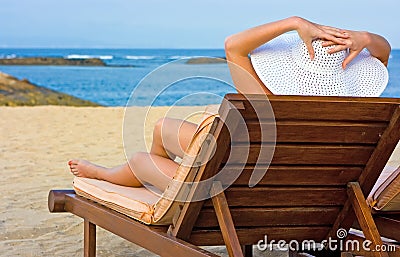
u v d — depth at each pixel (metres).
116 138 10.53
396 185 3.05
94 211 3.36
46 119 13.02
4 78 30.20
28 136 10.67
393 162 7.93
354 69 2.93
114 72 30.59
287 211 2.96
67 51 47.12
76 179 3.58
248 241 3.01
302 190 2.90
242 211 2.89
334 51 2.82
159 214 2.90
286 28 2.79
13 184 6.74
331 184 2.92
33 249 4.33
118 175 3.50
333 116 2.67
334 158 2.82
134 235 3.04
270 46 2.92
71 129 11.58
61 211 3.66
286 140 2.69
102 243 4.49
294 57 2.87
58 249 4.34
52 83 30.14
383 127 2.78
